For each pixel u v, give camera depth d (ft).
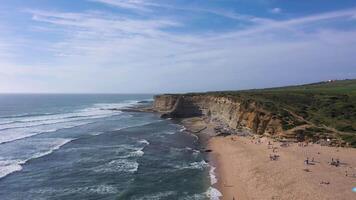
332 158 154.10
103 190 131.75
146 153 194.59
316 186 119.55
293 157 160.45
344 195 110.42
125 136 255.91
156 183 139.64
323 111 231.50
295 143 190.29
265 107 243.81
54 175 150.30
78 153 192.95
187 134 265.34
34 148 204.13
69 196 125.49
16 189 132.16
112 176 149.18
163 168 162.09
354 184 120.06
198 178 145.79
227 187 132.46
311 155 162.40
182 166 165.48
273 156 164.35
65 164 168.55
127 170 158.51
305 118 220.84
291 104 255.70
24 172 153.79
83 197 124.47
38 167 161.99
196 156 186.60
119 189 132.67
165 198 122.83
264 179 134.41
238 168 155.94
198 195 125.29
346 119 210.79
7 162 168.86
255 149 186.91
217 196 123.75
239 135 240.12
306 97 274.16
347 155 160.56
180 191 130.00
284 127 210.18
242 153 182.19
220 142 223.71
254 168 150.41
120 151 199.72
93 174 152.15
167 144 223.51
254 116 239.50
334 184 120.78
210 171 155.84
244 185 132.57
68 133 267.18
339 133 191.52
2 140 227.20
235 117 279.49
